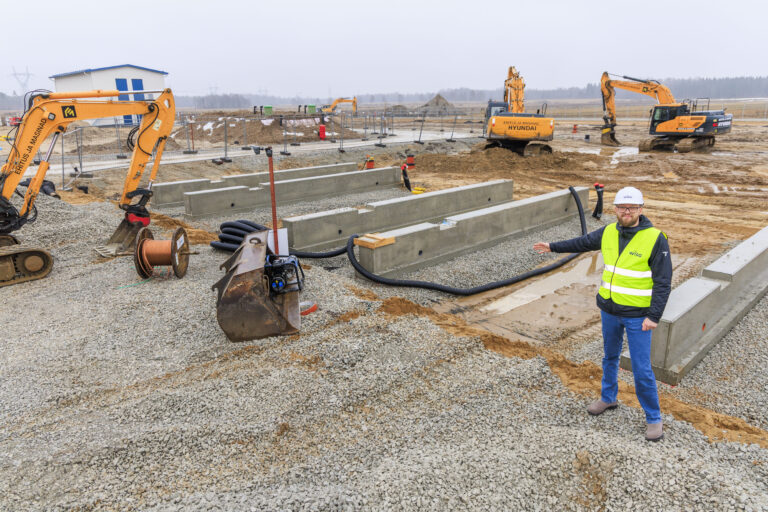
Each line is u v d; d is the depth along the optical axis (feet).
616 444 13.61
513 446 14.02
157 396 16.74
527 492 12.28
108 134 116.06
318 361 19.10
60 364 19.30
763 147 102.78
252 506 11.86
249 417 15.64
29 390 17.53
